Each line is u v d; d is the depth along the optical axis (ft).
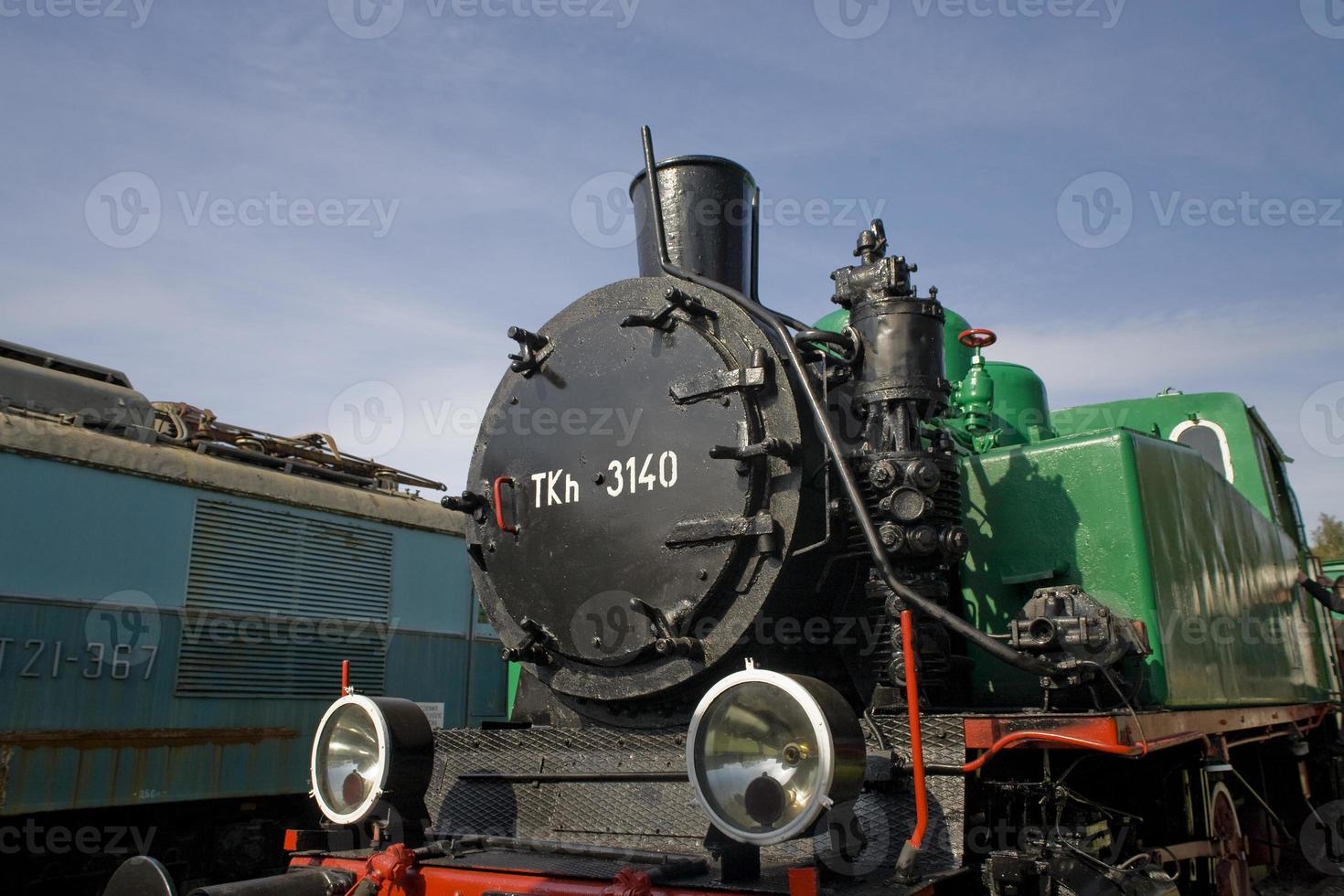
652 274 15.12
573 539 12.85
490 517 14.03
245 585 28.45
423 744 11.35
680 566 11.84
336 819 10.96
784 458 11.62
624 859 9.81
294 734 28.91
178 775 26.02
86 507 25.12
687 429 12.17
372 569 32.22
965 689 12.58
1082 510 12.94
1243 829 17.11
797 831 8.04
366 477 34.30
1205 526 14.85
